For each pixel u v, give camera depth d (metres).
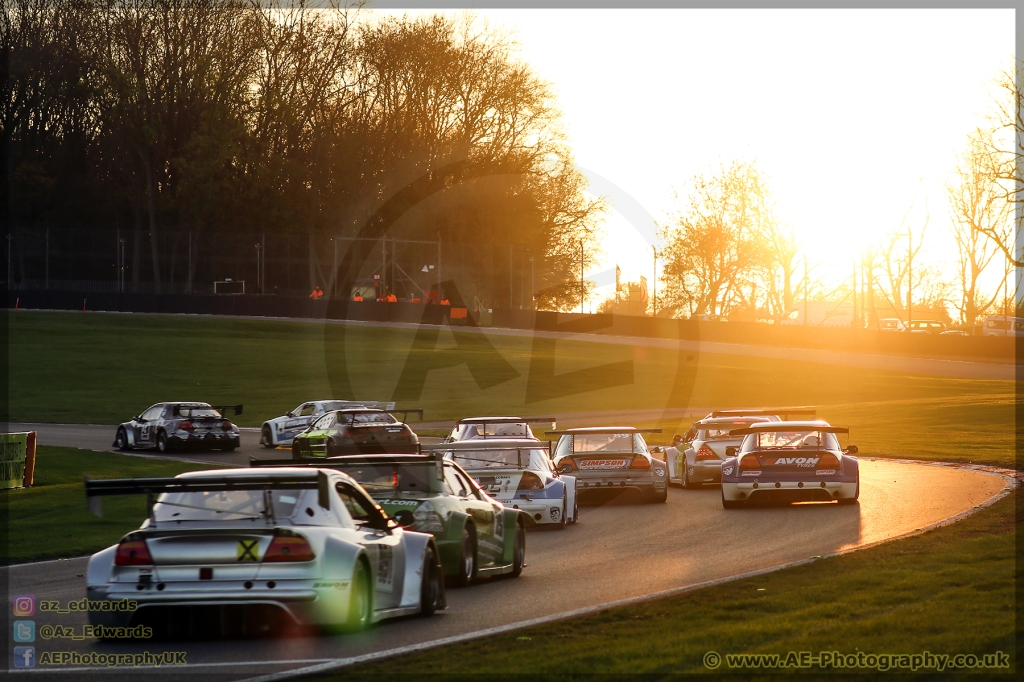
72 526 45.22
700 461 61.34
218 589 21.53
